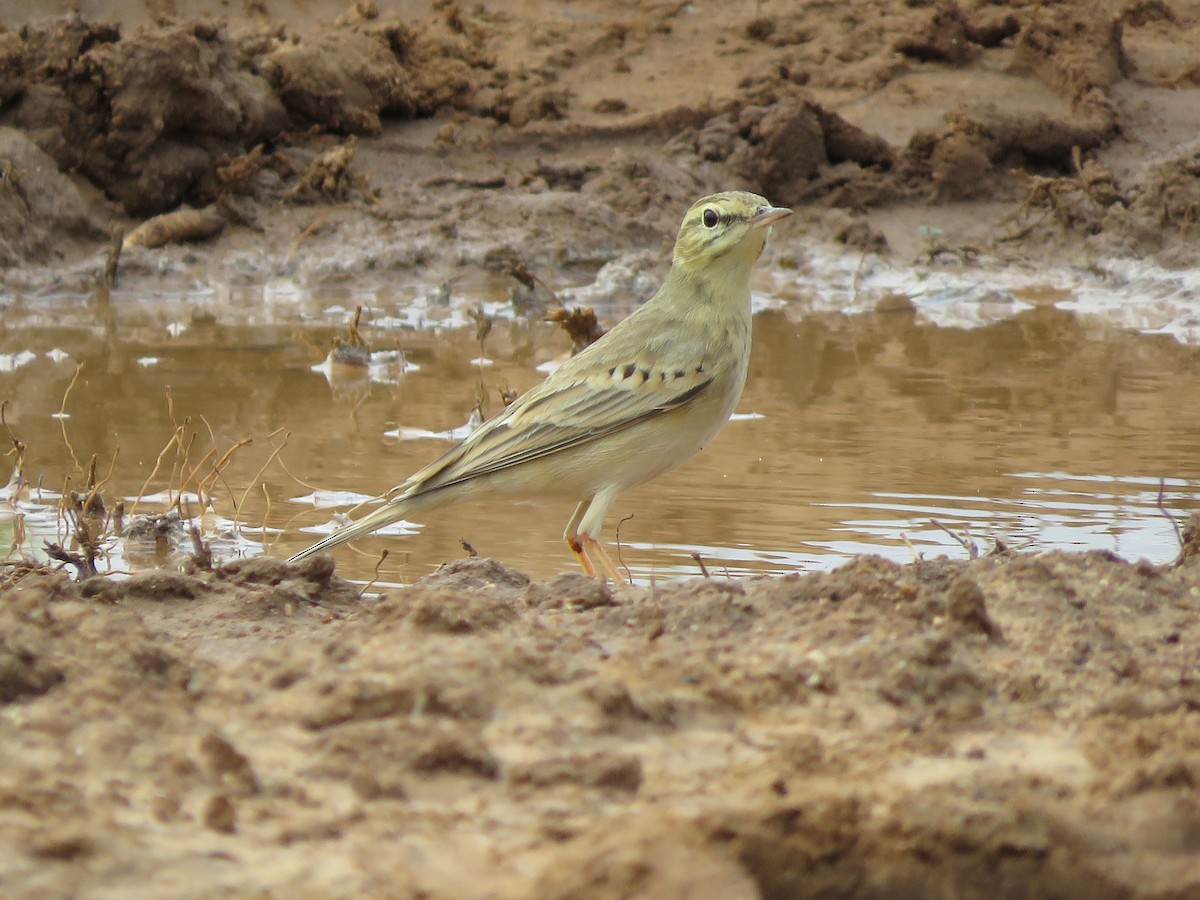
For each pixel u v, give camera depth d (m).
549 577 11.79
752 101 29.08
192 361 19.33
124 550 12.47
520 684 7.23
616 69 30.73
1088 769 6.50
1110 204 26.58
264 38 28.78
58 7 29.38
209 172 26.70
